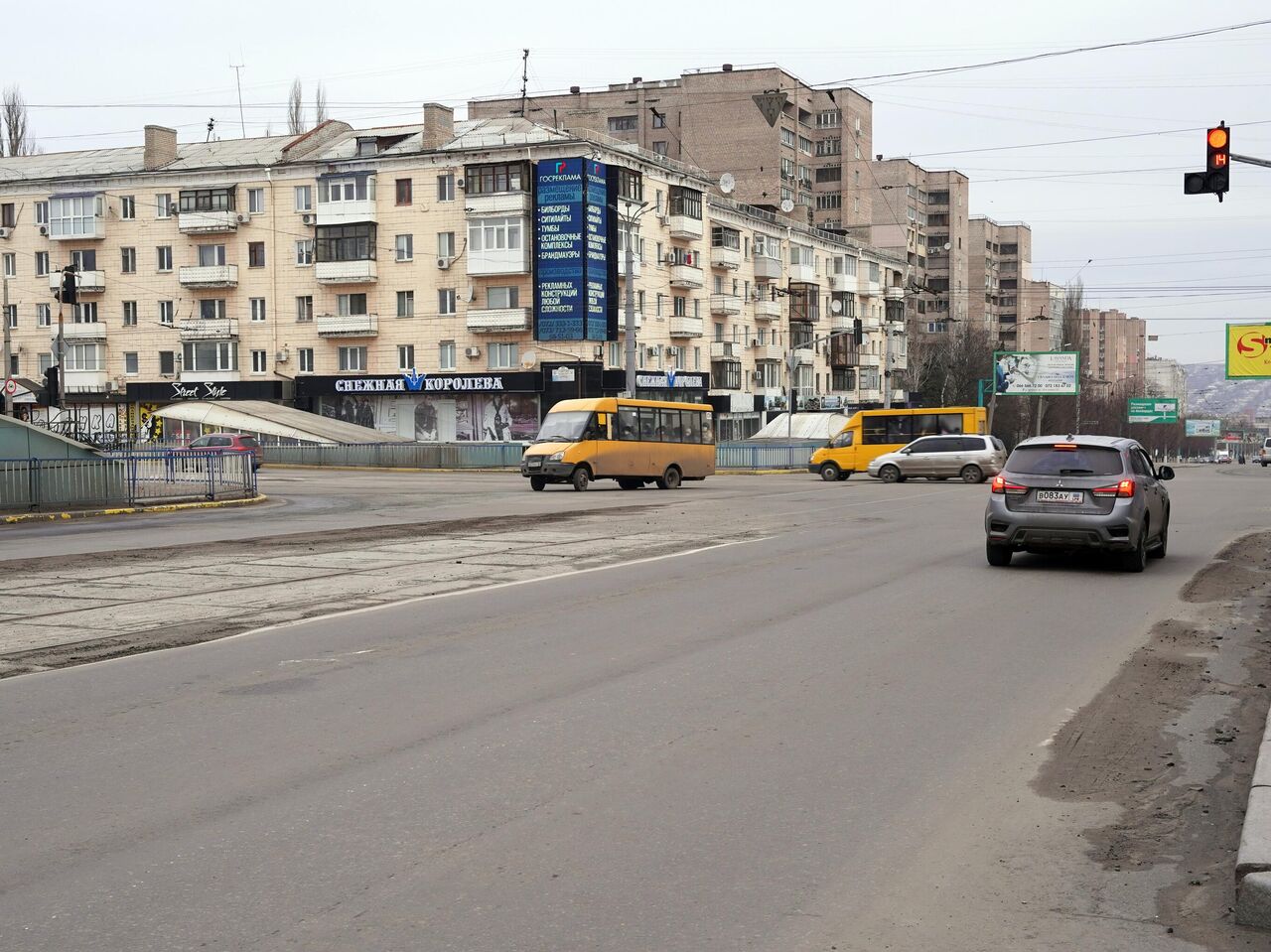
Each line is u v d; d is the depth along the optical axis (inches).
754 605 468.4
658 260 2603.3
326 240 2539.4
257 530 869.2
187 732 274.7
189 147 2834.6
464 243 2459.4
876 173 4375.0
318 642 390.6
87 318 2728.8
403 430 2539.4
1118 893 181.0
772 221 3034.0
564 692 312.8
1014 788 232.1
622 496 1274.6
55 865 191.0
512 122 2524.6
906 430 1846.7
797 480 1825.8
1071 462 578.6
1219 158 704.4
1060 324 6205.7
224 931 165.6
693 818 212.8
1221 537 783.7
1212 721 286.8
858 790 229.6
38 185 2743.6
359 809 217.3
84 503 1062.4
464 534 805.2
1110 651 374.0
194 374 2657.5
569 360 2383.1
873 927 168.2
